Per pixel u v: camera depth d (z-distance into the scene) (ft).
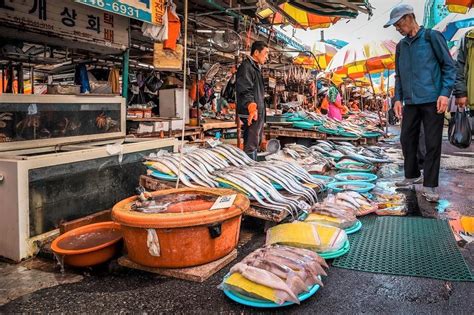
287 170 12.00
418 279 7.52
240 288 6.53
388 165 22.58
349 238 9.83
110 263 8.28
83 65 21.80
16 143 9.75
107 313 6.40
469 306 6.47
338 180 16.42
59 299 6.86
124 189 11.35
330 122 28.19
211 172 11.08
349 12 20.89
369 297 6.82
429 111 13.23
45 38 13.26
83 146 11.19
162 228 7.27
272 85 34.45
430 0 23.27
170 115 23.26
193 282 7.47
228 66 31.45
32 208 8.61
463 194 14.78
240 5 19.52
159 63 14.90
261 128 17.85
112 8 11.76
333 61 37.52
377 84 72.49
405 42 13.64
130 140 13.32
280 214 9.48
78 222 9.30
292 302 6.36
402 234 10.11
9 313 6.39
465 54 15.89
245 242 9.75
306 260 7.16
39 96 10.32
